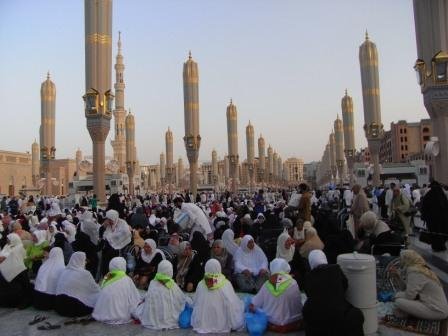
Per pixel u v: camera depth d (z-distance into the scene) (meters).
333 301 4.16
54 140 28.16
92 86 17.81
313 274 4.32
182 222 9.03
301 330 4.89
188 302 5.39
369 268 4.64
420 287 4.74
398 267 5.76
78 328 5.14
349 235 6.72
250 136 44.34
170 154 44.09
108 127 18.34
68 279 5.66
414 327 4.68
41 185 44.00
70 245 7.68
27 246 7.82
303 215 8.72
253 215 12.62
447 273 6.95
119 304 5.36
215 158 56.69
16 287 6.07
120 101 81.12
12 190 62.19
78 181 37.72
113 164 50.94
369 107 27.03
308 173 122.50
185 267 6.66
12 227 8.40
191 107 26.52
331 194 22.86
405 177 35.81
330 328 4.09
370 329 4.61
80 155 58.56
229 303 4.95
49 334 4.93
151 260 6.94
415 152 77.75
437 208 8.38
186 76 26.53
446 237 8.34
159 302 5.13
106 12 18.14
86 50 18.00
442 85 12.14
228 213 13.66
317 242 6.39
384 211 14.22
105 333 4.94
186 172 76.75
